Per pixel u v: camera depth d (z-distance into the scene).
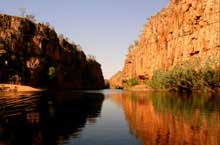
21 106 57.09
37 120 40.12
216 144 25.39
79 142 27.33
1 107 54.72
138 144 26.30
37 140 27.89
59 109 54.84
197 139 27.23
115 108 58.81
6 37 152.62
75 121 40.12
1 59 139.00
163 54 179.00
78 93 125.56
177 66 133.50
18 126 35.09
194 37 145.38
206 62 109.31
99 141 27.70
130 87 196.00
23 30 169.00
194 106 55.72
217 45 127.25
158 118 41.47
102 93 129.38
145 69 199.88
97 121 40.12
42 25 189.75
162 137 28.50
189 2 155.88
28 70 150.62
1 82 133.75
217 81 103.31
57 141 27.59
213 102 63.41
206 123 35.97
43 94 103.00
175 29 167.62
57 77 174.25
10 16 169.25
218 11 131.00
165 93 112.31
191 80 112.06
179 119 39.72
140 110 53.41
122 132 31.86
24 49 159.12
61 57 190.50
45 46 174.25
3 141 27.16
